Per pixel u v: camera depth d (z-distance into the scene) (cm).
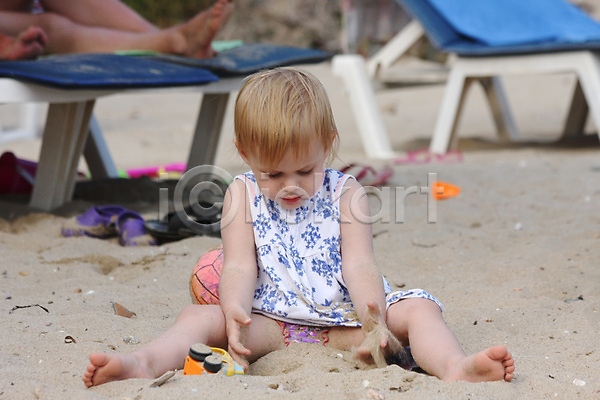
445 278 410
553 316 336
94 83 476
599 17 1728
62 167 550
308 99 276
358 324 282
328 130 282
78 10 652
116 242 502
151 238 491
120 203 605
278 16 1730
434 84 938
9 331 306
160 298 370
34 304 350
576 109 948
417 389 243
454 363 254
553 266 418
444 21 877
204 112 643
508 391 244
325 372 262
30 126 1030
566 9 946
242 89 285
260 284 297
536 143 934
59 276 408
